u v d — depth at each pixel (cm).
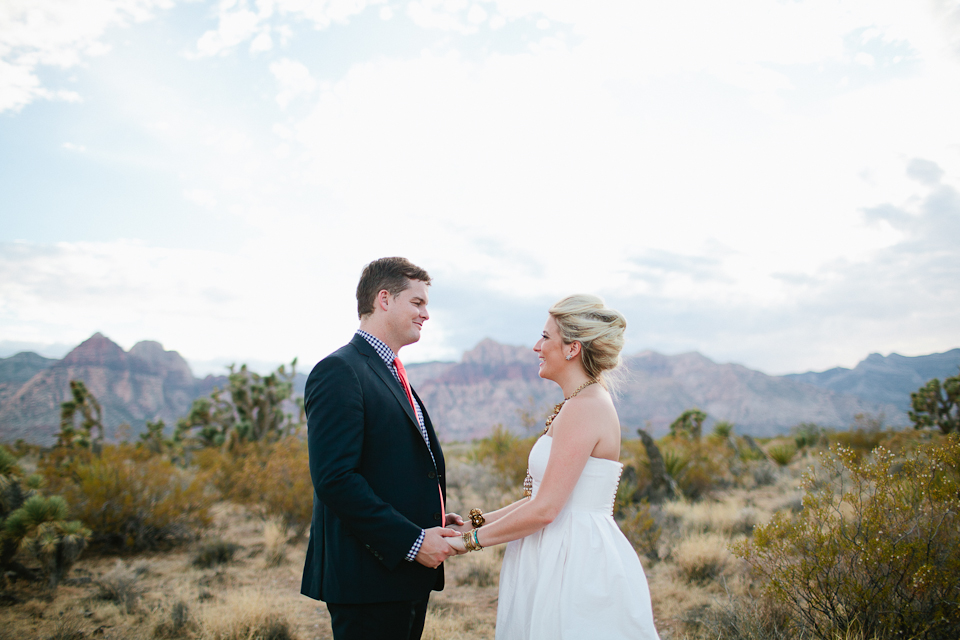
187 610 426
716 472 1152
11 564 502
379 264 242
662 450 1146
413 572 205
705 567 518
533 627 207
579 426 208
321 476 194
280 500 793
